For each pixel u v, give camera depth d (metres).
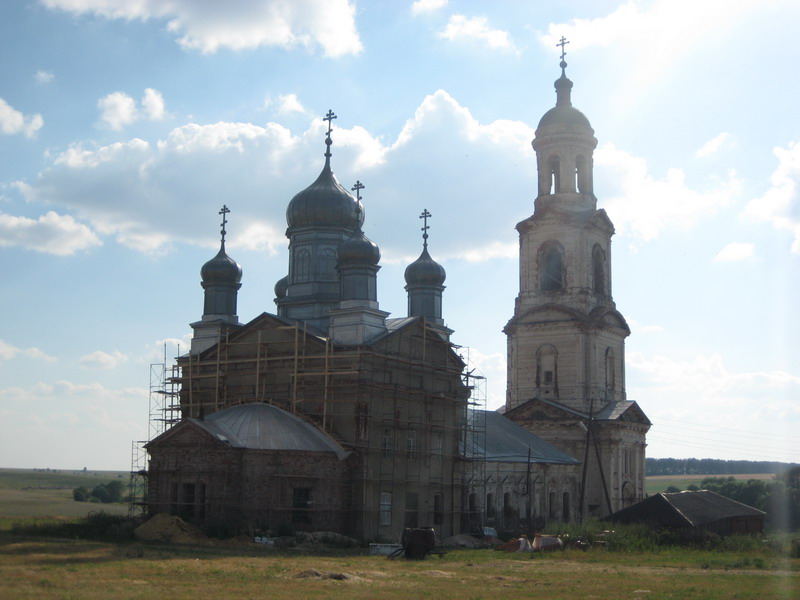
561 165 112.00
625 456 108.88
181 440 70.31
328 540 67.31
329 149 89.75
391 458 76.19
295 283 87.06
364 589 41.06
